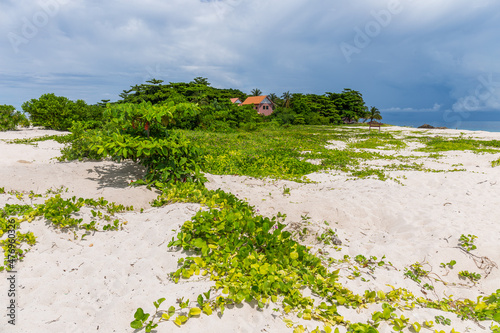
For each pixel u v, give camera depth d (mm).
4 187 5535
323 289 3092
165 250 3629
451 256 4074
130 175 7168
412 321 2801
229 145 15727
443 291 3508
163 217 4559
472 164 11641
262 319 2598
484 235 4523
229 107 35875
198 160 6699
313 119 56969
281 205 5785
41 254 3408
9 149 10375
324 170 10523
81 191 5652
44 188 5809
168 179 6332
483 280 3682
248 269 3221
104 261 3416
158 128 6848
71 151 8820
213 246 3533
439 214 5441
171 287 2965
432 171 10016
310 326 2557
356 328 2525
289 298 2832
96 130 9305
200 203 5180
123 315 2561
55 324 2428
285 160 11562
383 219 5613
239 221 4004
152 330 2348
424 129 38531
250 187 7391
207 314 2549
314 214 5512
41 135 15930
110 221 4398
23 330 2318
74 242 3754
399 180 8516
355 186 7680
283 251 3645
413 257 4137
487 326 2803
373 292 3084
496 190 7184
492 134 27766
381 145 19219
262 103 63906
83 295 2873
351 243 4578
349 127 47094
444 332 2590
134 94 52906
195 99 43656
